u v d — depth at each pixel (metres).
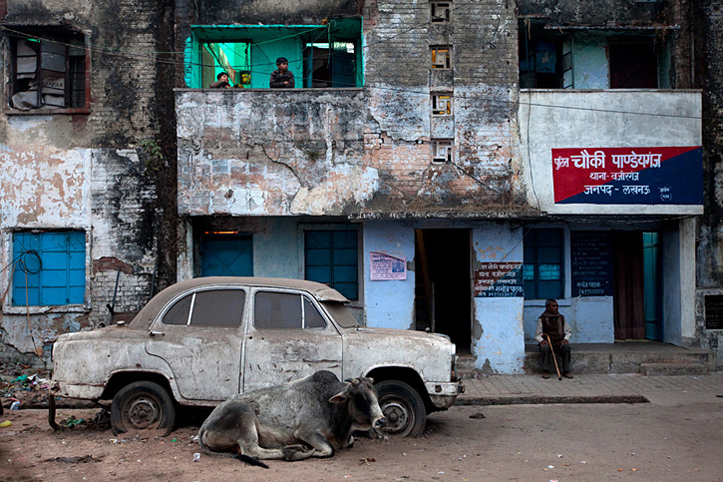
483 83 11.67
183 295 7.18
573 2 12.68
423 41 11.67
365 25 11.66
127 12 12.10
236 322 7.02
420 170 11.57
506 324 11.58
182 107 11.41
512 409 9.10
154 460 5.93
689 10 12.48
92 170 11.91
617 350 11.90
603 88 13.01
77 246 12.02
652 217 12.11
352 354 6.93
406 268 11.60
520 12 12.57
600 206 11.58
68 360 7.00
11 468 5.68
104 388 6.89
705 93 12.38
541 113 11.68
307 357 6.89
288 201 11.42
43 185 11.87
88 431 7.20
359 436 7.02
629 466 5.95
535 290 13.07
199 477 5.36
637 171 11.66
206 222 12.60
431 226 11.67
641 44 13.12
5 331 11.77
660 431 7.55
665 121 11.75
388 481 5.31
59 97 12.25
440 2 11.81
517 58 11.74
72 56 12.38
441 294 13.62
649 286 13.49
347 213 11.46
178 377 6.86
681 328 12.30
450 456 6.28
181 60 12.00
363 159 11.52
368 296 11.59
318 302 7.14
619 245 13.45
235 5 12.59
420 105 11.62
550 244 13.12
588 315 13.05
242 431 5.95
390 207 11.47
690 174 11.72
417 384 7.33
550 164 11.62
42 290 11.97
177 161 11.42
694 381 10.90
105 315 11.80
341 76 13.15
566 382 10.80
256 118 11.46
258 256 12.70
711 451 6.57
